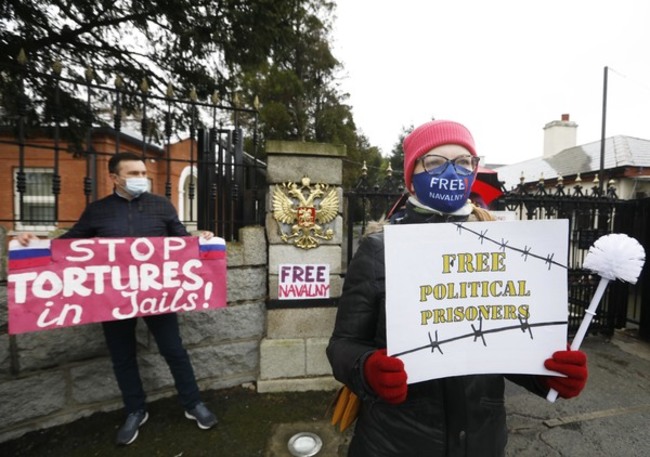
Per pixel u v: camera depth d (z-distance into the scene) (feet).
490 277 3.35
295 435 8.40
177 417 8.91
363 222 12.21
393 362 3.01
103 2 16.55
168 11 16.89
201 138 10.36
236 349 10.34
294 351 10.30
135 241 7.52
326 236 10.33
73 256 7.01
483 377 3.76
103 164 26.48
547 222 3.39
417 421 3.59
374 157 81.61
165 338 8.06
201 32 17.94
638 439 8.53
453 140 3.97
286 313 10.38
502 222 3.38
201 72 19.84
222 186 10.64
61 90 14.19
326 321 10.53
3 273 7.51
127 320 7.75
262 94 60.23
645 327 14.85
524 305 3.38
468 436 3.59
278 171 9.96
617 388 10.98
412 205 4.14
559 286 3.39
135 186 7.41
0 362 7.63
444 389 3.58
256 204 11.19
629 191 30.12
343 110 68.85
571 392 3.25
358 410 4.30
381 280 3.59
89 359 8.68
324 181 10.21
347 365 3.43
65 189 26.73
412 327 3.20
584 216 15.62
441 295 3.28
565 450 8.14
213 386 10.17
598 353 13.71
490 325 3.34
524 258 3.39
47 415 8.25
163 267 7.79
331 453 7.86
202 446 7.98
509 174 57.62
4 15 15.39
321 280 10.43
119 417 8.76
